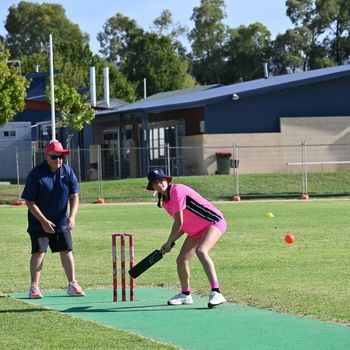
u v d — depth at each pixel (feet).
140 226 82.84
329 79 159.63
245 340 30.86
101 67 313.53
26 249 64.59
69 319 35.01
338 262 53.57
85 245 66.28
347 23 335.47
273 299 39.63
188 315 36.14
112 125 184.24
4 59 155.63
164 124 170.19
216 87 205.77
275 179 140.87
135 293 42.91
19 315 36.06
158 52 335.67
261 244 64.95
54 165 40.24
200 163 153.79
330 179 142.00
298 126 157.38
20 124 185.88
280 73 341.41
